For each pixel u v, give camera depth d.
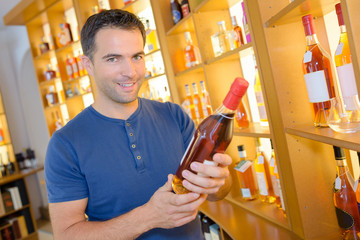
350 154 1.26
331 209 1.25
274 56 1.19
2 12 3.96
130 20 0.93
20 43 4.48
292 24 1.20
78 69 3.23
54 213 0.92
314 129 1.07
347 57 0.93
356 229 1.07
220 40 1.72
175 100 2.22
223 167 0.73
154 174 1.01
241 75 1.88
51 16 3.39
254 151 1.89
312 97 1.08
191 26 2.04
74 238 0.85
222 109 0.73
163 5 2.14
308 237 1.23
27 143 4.79
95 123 1.00
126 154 0.99
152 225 0.81
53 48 3.39
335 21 1.17
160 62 2.65
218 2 1.68
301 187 1.22
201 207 1.86
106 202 0.97
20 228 4.03
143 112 1.06
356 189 1.03
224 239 1.66
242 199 1.78
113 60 0.93
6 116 4.43
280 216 1.46
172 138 1.08
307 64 1.08
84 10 2.86
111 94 0.96
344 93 0.92
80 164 0.95
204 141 0.73
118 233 0.82
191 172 0.73
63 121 3.87
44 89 3.78
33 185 4.79
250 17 1.25
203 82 2.09
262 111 1.55
